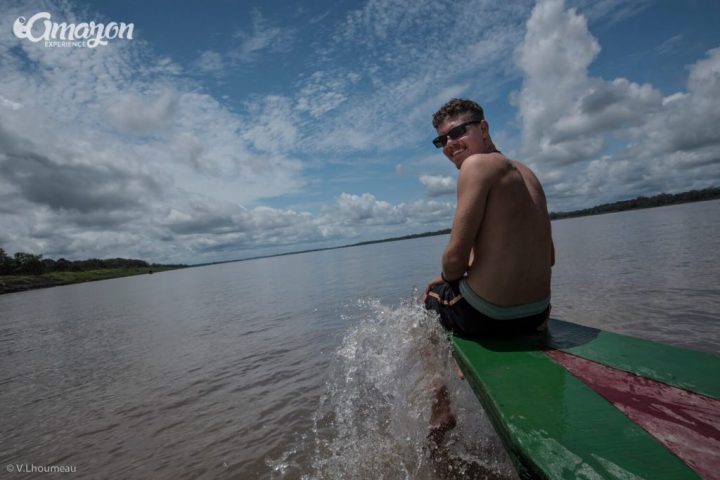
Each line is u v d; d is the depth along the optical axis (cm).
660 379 135
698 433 102
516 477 203
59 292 3672
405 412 254
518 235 179
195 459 265
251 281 2472
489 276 184
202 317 953
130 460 275
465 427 234
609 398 125
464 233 180
